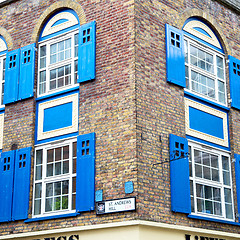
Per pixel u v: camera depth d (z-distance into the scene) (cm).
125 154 1284
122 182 1268
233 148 1596
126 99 1324
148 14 1424
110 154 1316
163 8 1485
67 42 1545
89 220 1309
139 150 1274
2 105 1638
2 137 1588
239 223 1520
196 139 1483
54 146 1465
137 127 1288
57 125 1477
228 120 1630
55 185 1434
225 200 1528
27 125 1530
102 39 1430
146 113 1327
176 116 1422
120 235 1229
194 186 1431
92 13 1481
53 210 1412
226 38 1714
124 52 1366
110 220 1266
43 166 1473
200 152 1493
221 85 1658
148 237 1218
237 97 1667
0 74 1680
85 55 1448
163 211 1288
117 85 1356
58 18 1587
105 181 1305
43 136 1500
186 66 1538
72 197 1384
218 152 1554
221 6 1736
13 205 1480
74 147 1421
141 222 1201
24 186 1474
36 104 1548
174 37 1486
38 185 1471
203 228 1400
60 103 1489
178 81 1449
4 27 1705
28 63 1591
